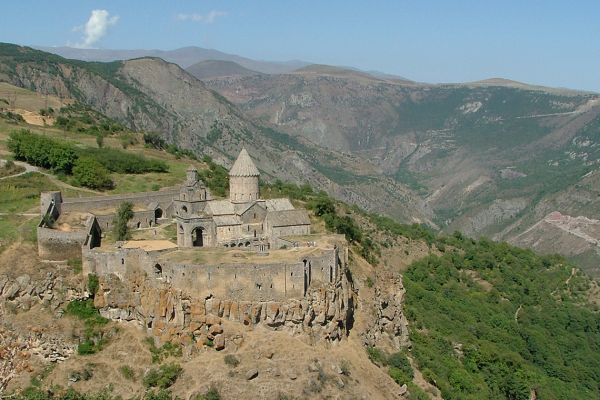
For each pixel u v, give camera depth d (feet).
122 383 345.10
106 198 517.14
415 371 430.20
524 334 598.34
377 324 448.65
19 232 431.43
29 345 364.17
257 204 483.51
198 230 460.96
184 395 330.34
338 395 343.87
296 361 351.25
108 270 392.06
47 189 539.70
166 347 357.82
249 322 361.30
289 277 369.71
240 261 375.25
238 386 333.83
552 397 490.90
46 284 387.96
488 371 495.00
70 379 347.15
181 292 362.94
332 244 440.86
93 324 377.30
